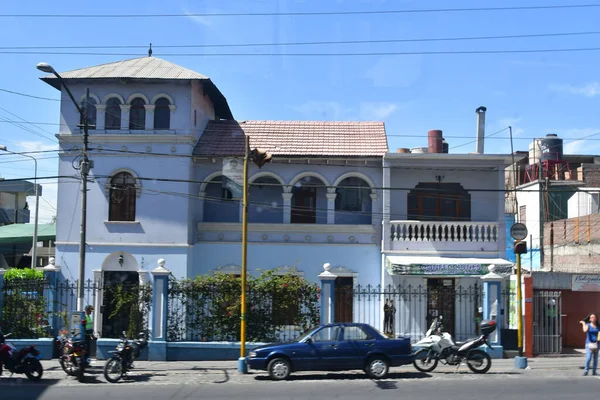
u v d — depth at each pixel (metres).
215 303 21.69
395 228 27.33
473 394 14.39
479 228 27.20
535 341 22.05
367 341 17.17
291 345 17.12
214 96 30.44
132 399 14.12
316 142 28.77
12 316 21.69
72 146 27.42
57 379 17.39
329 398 14.00
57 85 27.77
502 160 27.16
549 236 34.94
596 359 17.61
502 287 23.70
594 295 25.16
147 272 26.94
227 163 20.33
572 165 41.81
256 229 27.84
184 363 20.47
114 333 26.08
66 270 27.08
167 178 27.22
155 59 29.39
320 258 27.77
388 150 28.16
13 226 45.84
